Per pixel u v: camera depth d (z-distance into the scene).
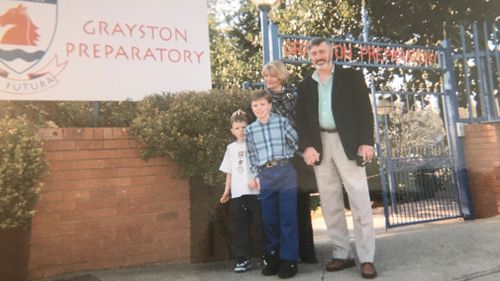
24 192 2.17
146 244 2.57
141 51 2.85
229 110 2.63
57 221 2.40
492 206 2.62
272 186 2.13
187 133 2.63
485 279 1.77
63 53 2.65
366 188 2.17
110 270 2.45
